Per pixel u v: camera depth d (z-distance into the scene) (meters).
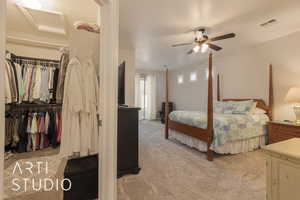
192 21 2.67
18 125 2.92
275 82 3.52
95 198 1.66
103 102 1.42
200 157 2.96
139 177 2.22
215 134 2.81
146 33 3.14
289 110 3.30
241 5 2.22
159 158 2.91
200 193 1.85
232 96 4.53
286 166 0.92
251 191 1.88
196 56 4.88
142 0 2.10
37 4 2.18
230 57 4.58
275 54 3.50
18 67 2.75
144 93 7.74
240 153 3.16
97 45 1.89
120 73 2.73
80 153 1.77
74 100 1.71
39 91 2.97
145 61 5.61
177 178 2.19
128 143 2.29
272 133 3.04
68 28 2.87
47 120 3.11
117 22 1.46
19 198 1.69
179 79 7.03
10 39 3.05
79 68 1.76
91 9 2.29
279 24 2.80
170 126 4.18
